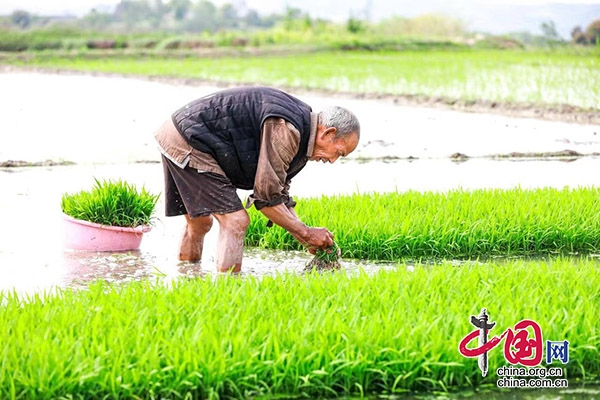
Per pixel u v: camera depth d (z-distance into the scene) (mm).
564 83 34469
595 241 12383
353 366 7418
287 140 9883
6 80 38719
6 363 7168
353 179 17828
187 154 10250
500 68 42219
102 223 11930
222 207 10398
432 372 7598
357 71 41875
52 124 24609
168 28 92062
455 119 26391
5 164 18750
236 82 37656
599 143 22500
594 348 7812
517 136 23344
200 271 11102
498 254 12016
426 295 8672
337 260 10773
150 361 7246
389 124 25172
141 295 8688
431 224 12055
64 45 68062
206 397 7285
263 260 11531
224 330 7719
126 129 23969
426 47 63906
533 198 13531
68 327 7848
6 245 12227
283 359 7434
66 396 7035
